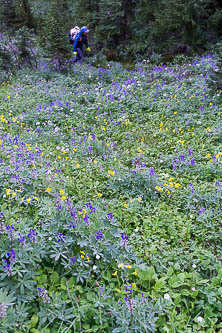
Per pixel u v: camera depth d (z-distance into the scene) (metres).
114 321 2.88
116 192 4.87
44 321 2.75
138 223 4.18
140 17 14.23
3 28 17.11
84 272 3.21
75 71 11.50
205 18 13.17
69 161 5.72
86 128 7.35
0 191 4.34
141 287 3.29
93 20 15.24
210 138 6.51
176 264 3.51
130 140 6.65
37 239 3.33
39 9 22.23
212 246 3.90
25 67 12.27
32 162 4.98
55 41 11.28
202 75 9.05
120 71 11.48
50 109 7.89
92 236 3.46
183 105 7.78
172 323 2.87
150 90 9.03
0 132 6.65
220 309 3.05
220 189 4.68
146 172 5.03
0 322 2.56
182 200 4.72
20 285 2.91
